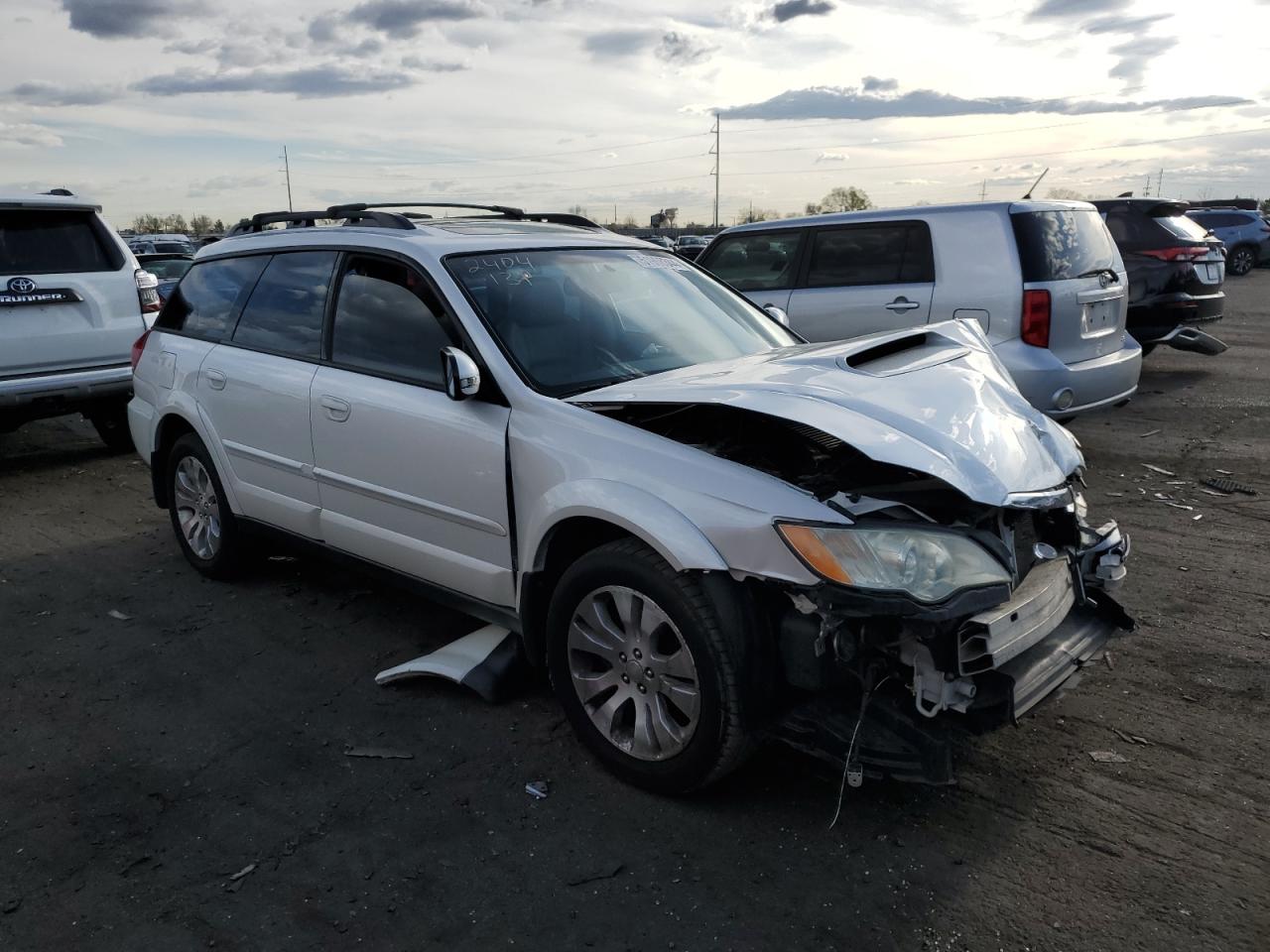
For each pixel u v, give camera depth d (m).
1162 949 2.46
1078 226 6.98
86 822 3.09
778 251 8.04
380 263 4.07
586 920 2.61
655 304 4.16
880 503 2.86
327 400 4.11
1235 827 2.93
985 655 2.69
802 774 3.25
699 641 2.86
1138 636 4.26
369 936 2.57
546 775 3.30
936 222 7.06
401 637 4.45
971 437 3.00
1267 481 6.64
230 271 4.98
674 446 3.06
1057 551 3.22
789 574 2.71
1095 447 7.75
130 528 6.21
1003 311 6.68
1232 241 25.36
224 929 2.60
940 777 2.66
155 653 4.34
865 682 2.78
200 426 4.86
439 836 2.98
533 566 3.37
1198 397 9.65
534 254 4.08
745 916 2.61
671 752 3.04
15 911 2.68
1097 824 2.96
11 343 7.12
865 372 3.29
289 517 4.49
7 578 5.32
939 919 2.58
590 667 3.30
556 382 3.53
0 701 3.92
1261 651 4.08
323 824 3.06
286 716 3.75
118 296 7.71
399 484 3.87
